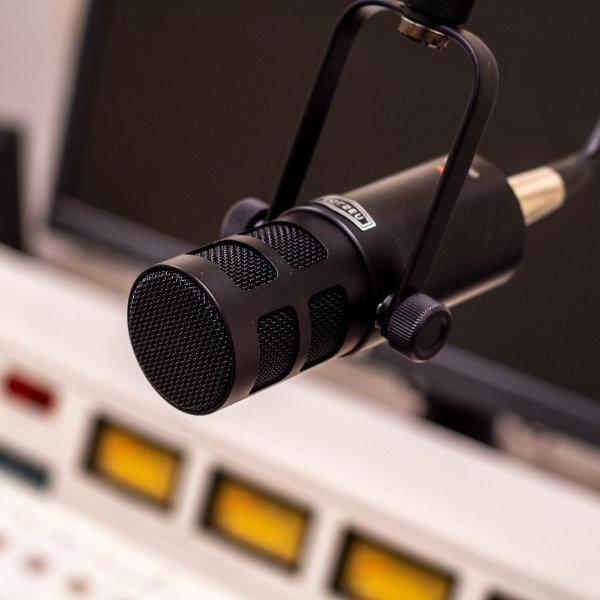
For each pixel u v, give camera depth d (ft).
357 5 2.59
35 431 3.94
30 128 4.87
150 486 3.85
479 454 3.90
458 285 2.73
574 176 2.93
